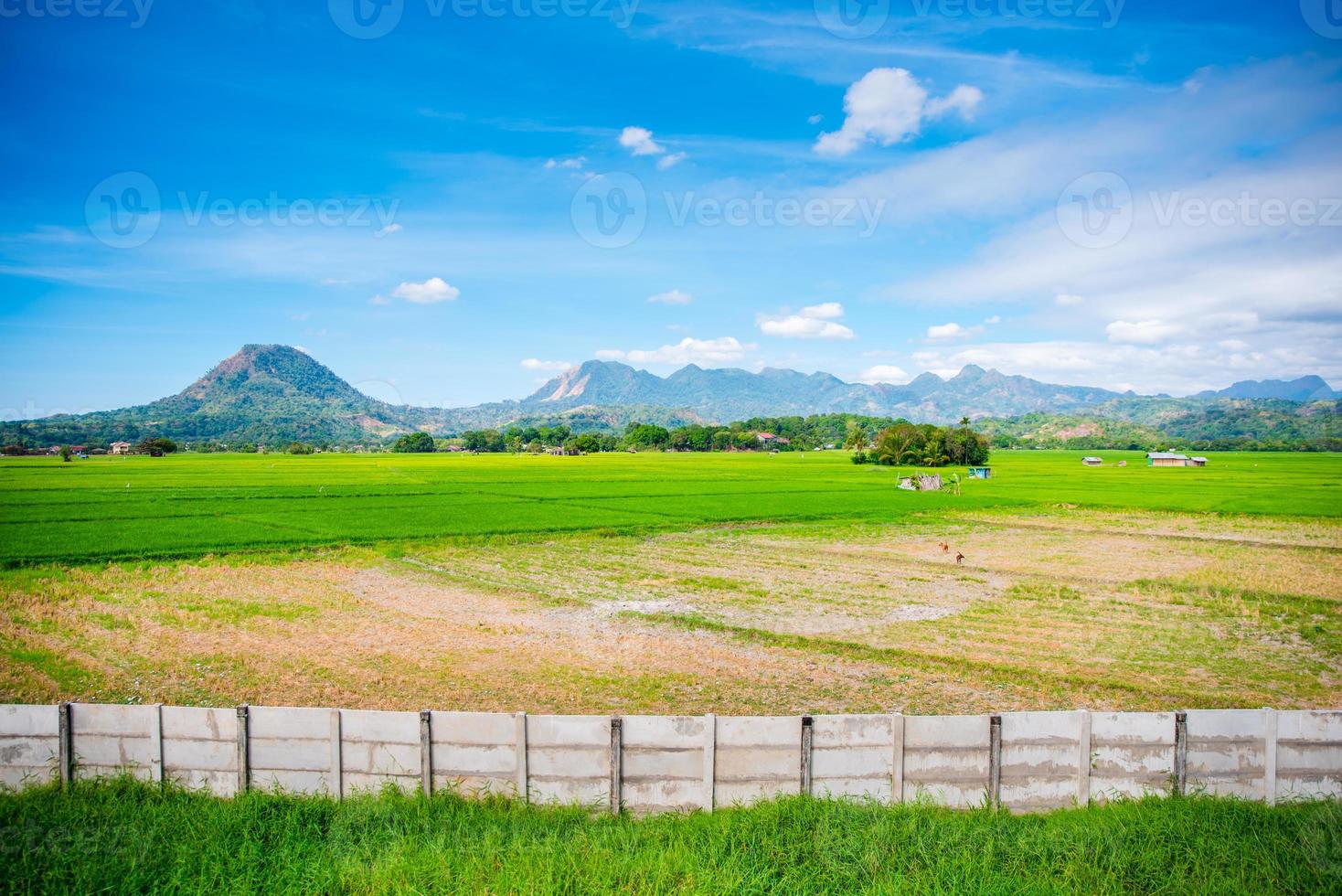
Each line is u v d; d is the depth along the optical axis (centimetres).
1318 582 3622
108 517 5309
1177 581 3612
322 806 1209
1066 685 2144
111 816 1170
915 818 1154
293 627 2673
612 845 1094
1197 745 1277
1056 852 1083
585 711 1920
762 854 1080
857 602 3169
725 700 2009
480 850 1070
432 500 6644
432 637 2570
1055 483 9850
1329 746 1277
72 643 2441
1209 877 1033
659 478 9694
